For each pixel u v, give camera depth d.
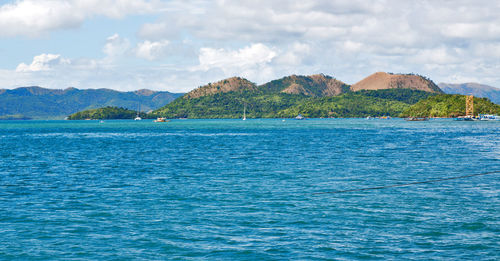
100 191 49.97
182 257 28.59
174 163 78.44
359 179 57.41
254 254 28.95
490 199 44.06
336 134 193.00
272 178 58.59
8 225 35.62
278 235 32.62
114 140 161.12
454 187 50.81
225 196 46.28
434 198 44.66
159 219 37.19
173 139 164.00
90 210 40.56
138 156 93.25
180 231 33.75
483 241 31.06
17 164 79.12
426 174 61.94
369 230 33.69
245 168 69.81
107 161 83.19
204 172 65.38
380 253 28.98
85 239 32.06
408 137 162.62
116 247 30.41
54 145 134.12
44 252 29.59
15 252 29.58
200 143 137.75
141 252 29.52
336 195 46.47
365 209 40.03
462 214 38.09
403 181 55.59
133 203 43.38
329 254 28.88
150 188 51.56
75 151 109.06
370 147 113.81
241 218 37.25
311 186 52.00
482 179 56.56
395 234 32.72
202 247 30.27
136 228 34.59
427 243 30.78
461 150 102.12
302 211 39.41
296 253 29.06
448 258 28.12
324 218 37.09
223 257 28.52
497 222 35.50
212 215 38.31
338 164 74.75
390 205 41.56
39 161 84.38
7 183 56.25
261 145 125.12
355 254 28.84
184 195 47.03
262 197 45.62
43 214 39.09
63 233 33.47
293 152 99.94
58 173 65.94
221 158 86.81
